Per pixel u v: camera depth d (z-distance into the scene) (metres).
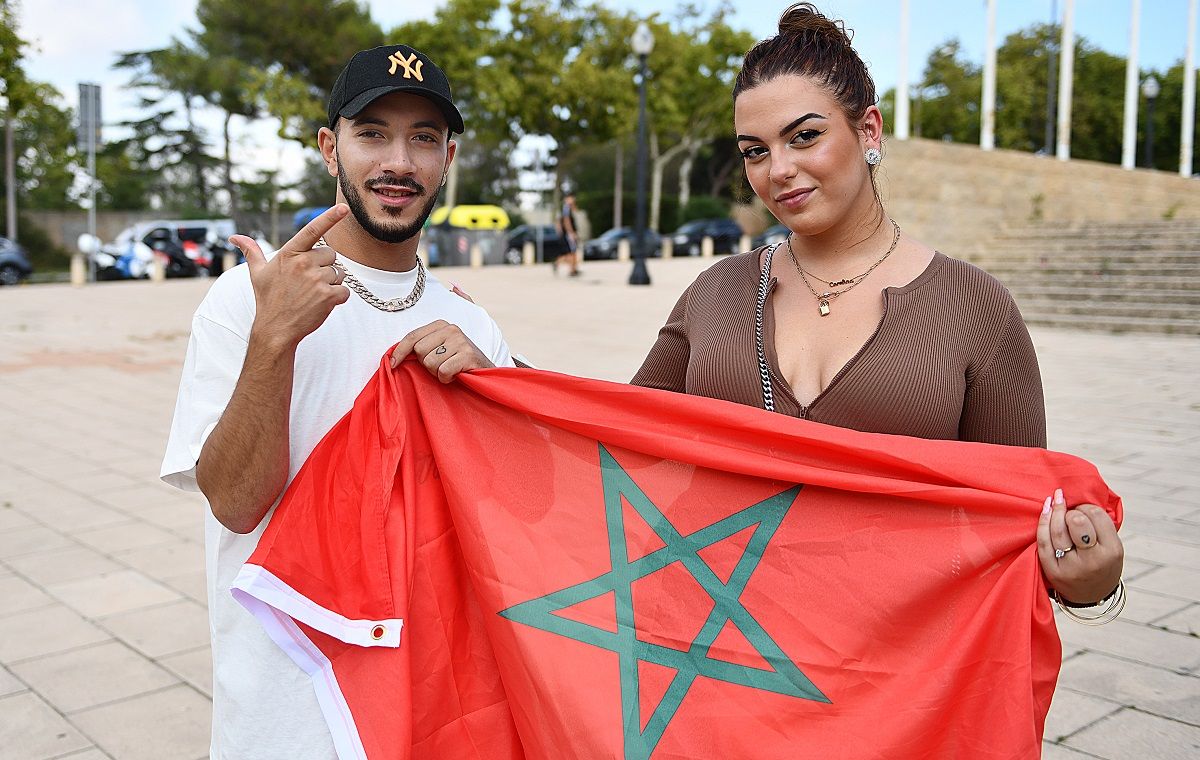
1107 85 40.69
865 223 1.89
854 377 1.82
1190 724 3.12
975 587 1.76
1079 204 20.23
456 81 33.62
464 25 32.69
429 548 1.99
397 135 1.99
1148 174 21.45
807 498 1.90
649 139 38.50
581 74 32.28
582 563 1.95
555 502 2.01
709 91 37.50
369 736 1.80
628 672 1.87
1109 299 14.16
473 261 27.25
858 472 1.84
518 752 1.97
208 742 3.17
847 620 1.81
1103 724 3.12
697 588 1.92
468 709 1.97
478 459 2.03
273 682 1.86
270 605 1.79
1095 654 3.61
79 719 3.31
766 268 2.01
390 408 1.96
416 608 1.95
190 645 3.89
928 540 1.80
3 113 36.72
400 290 2.11
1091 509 1.67
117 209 48.00
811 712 1.78
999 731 1.67
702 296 2.10
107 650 3.84
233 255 27.14
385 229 2.01
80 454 7.05
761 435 1.88
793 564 1.87
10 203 37.28
